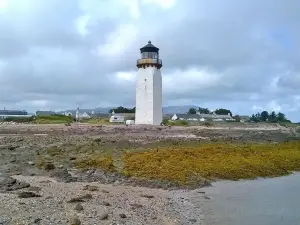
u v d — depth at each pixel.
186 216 16.77
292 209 19.06
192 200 20.28
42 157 30.33
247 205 19.72
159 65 73.06
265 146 44.31
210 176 27.00
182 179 24.91
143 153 32.47
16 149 34.50
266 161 33.62
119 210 16.20
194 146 39.53
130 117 112.88
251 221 16.77
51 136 47.41
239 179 27.45
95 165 27.25
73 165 27.48
